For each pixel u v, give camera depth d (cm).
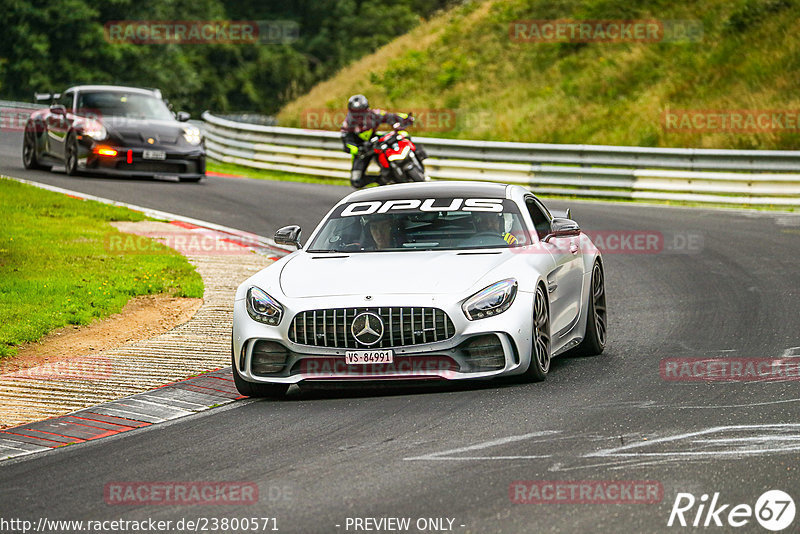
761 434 2177
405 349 2647
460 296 2672
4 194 6431
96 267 4628
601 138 10812
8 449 2377
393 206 3189
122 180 7875
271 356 2747
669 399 2536
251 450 2248
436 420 2414
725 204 7919
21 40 18912
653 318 3831
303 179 9712
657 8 13312
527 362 2712
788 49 11131
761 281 4534
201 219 6322
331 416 2525
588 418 2369
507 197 3212
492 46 14188
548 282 2919
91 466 2195
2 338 3422
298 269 2898
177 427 2514
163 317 3934
